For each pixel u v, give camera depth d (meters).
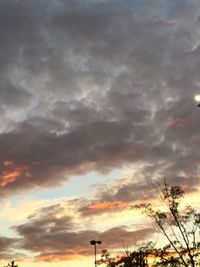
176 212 39.19
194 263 37.53
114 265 48.53
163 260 39.31
